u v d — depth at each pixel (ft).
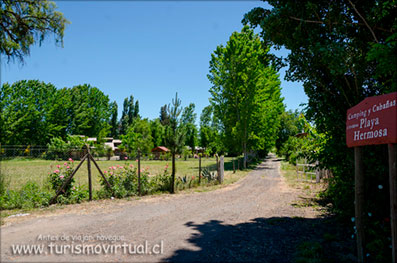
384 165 16.56
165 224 21.09
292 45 20.08
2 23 35.68
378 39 18.47
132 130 194.49
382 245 14.14
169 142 37.63
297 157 26.71
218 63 97.55
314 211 26.03
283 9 18.61
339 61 15.87
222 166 49.80
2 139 169.37
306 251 14.83
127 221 21.80
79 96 233.76
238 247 16.01
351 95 18.72
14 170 50.06
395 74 14.35
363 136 13.35
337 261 13.78
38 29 38.42
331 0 18.25
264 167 93.15
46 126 193.26
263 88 94.17
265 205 29.37
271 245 16.35
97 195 30.94
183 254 14.88
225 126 99.66
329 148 19.63
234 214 24.91
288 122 164.55
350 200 19.16
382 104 11.89
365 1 18.03
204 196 35.04
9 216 22.39
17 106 181.27
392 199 11.46
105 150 164.25
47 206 26.32
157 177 39.47
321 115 20.20
